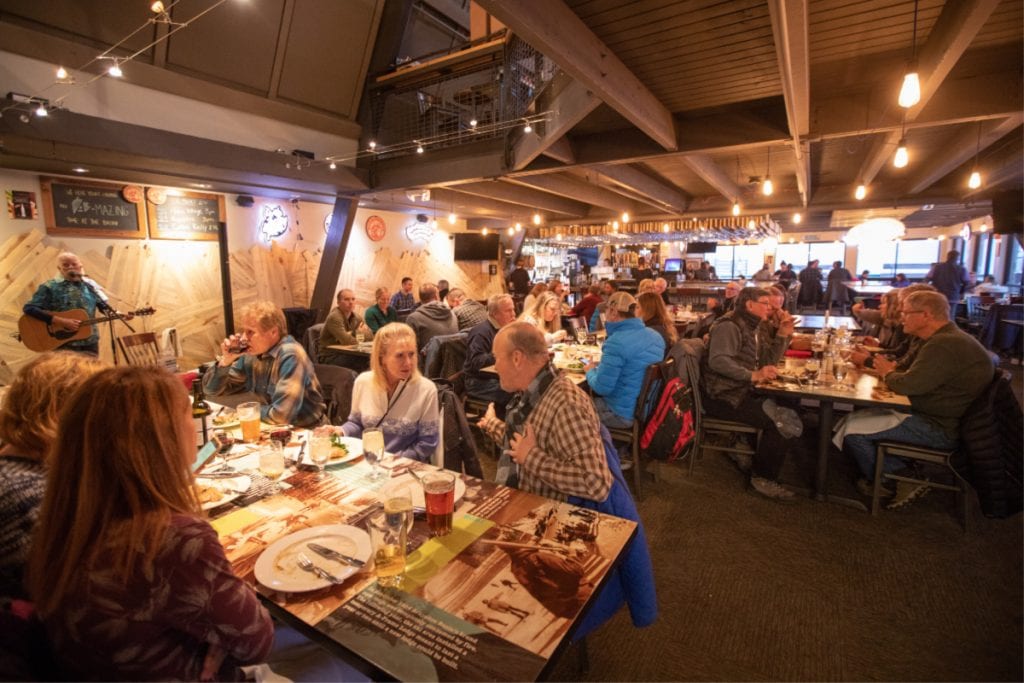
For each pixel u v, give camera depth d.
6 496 1.03
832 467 3.54
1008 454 2.58
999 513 2.54
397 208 8.80
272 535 1.36
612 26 2.75
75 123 4.29
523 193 8.05
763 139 4.02
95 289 4.61
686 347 3.41
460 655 0.96
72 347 4.39
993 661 1.83
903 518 2.82
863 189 5.71
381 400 2.25
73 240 5.23
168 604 0.83
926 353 2.69
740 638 1.96
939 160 5.38
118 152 4.54
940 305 2.81
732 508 2.96
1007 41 2.93
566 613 1.07
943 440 2.70
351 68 6.86
